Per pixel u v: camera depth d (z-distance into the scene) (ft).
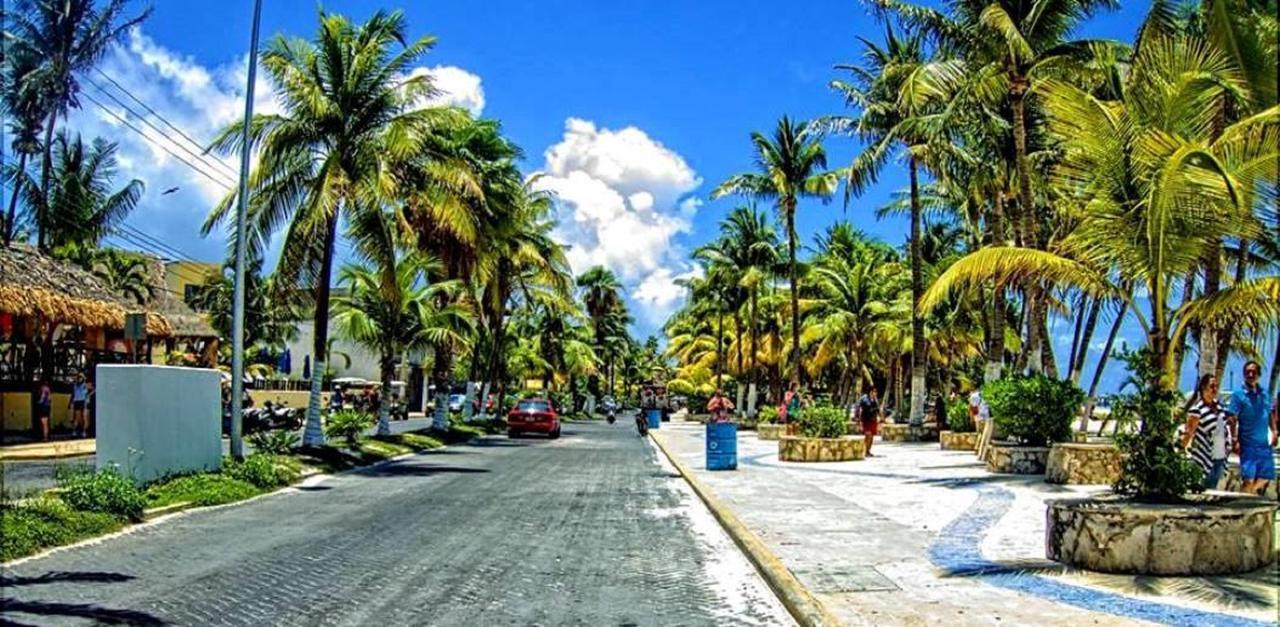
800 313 171.63
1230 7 42.52
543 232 142.82
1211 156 30.40
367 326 94.17
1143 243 34.73
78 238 122.21
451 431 116.37
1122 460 31.09
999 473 62.75
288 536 37.70
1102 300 42.45
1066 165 40.83
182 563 31.50
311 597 26.32
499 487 59.06
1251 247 64.39
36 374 94.99
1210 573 27.12
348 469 71.15
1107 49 66.03
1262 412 38.29
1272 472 38.11
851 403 210.79
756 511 44.24
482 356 158.20
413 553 33.86
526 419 129.59
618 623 23.99
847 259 179.01
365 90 70.95
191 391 52.70
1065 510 29.25
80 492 39.96
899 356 171.01
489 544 36.17
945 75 66.44
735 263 177.47
